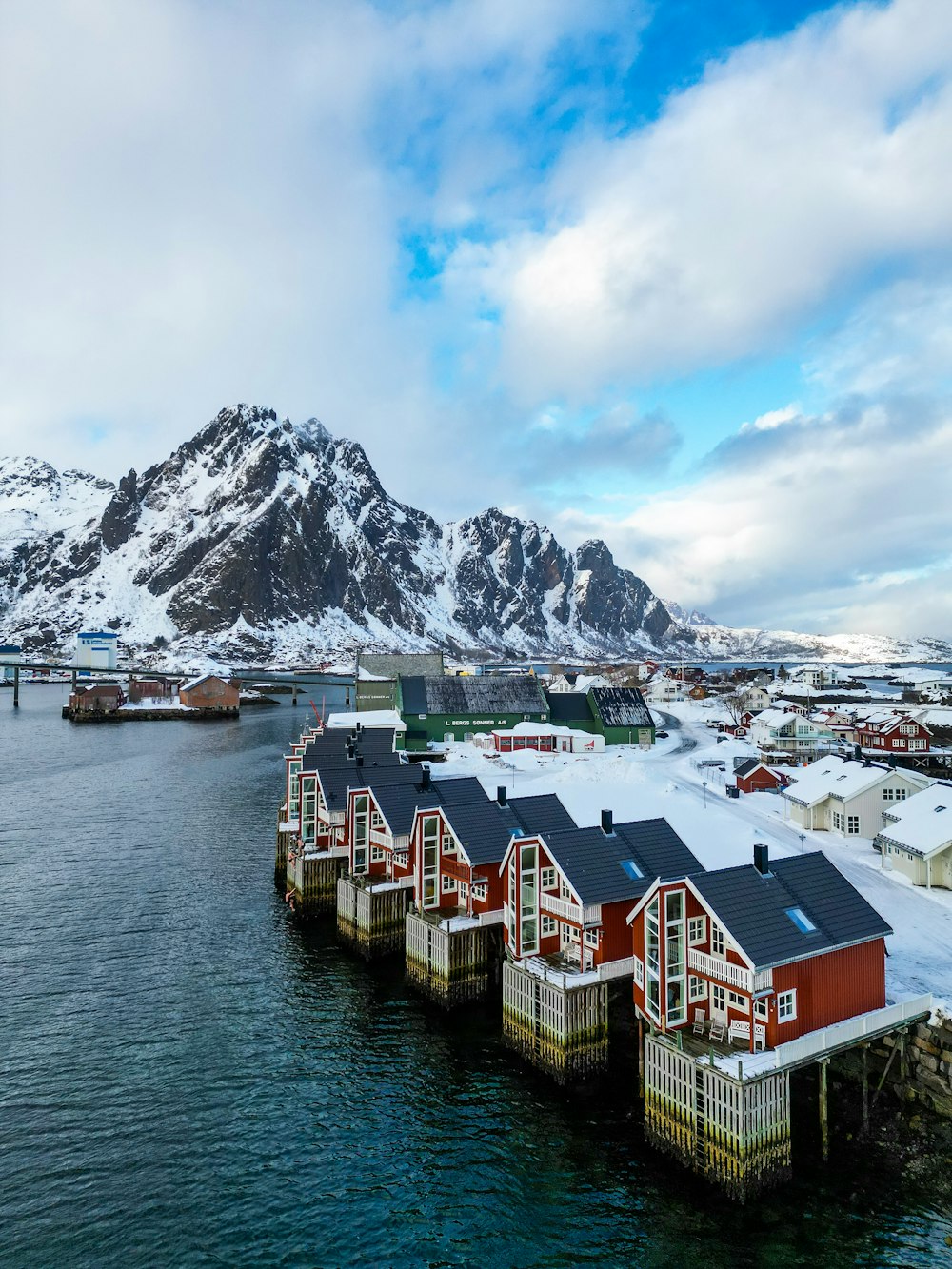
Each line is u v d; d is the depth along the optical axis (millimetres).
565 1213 24156
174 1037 35094
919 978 31844
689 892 28250
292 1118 29203
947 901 41438
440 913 40719
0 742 139750
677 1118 26094
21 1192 25078
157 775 103938
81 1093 30609
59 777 101875
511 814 42500
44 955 44031
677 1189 25031
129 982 40656
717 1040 26969
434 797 48938
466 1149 27312
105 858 63500
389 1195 25078
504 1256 22562
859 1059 28812
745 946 25922
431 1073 32250
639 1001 29219
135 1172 26125
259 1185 25531
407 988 40469
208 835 71188
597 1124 28625
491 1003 38812
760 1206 23969
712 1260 22125
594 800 67375
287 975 41938
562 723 109625
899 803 51969
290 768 60250
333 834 52250
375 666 151250
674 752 103562
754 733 112938
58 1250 22703
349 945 45594
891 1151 25953
